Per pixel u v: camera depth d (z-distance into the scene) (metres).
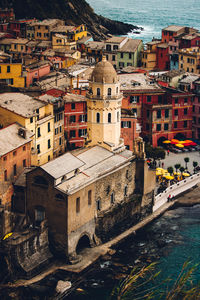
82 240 113.00
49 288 98.06
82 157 116.06
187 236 118.62
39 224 106.12
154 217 127.06
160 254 110.69
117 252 111.88
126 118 142.00
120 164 118.12
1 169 105.69
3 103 122.69
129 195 123.75
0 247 100.00
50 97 136.12
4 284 98.06
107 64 120.06
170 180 142.38
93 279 101.44
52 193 103.25
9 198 108.81
